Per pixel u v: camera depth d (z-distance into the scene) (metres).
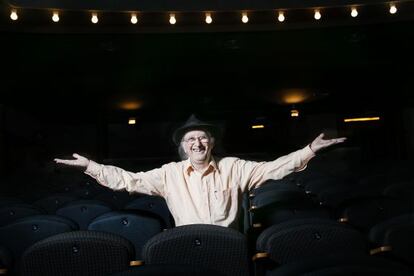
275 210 3.98
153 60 12.47
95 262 2.37
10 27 10.00
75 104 14.34
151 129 15.83
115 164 15.01
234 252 2.41
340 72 13.51
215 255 2.42
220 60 12.75
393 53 12.32
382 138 14.97
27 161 14.49
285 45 11.82
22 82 12.49
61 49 11.34
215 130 3.70
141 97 14.38
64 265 2.36
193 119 3.68
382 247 2.67
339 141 3.65
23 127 14.35
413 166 9.81
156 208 4.89
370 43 11.86
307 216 3.94
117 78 13.17
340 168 13.88
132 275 1.59
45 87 12.98
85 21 9.93
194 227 2.46
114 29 10.42
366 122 15.09
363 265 1.58
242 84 14.16
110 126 15.99
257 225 3.92
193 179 3.67
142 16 9.56
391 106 14.45
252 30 10.55
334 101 14.76
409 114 14.23
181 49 11.79
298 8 9.23
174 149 15.66
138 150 15.88
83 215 4.60
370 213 4.04
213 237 2.40
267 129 15.47
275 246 2.58
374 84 13.95
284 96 14.48
